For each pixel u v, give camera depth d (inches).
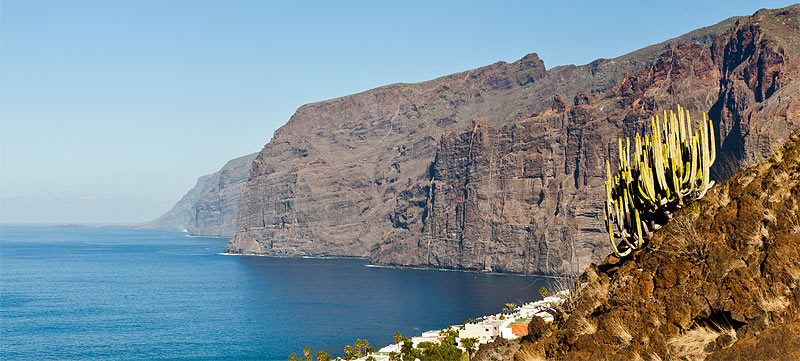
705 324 470.3
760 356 406.3
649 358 480.7
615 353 511.5
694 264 506.9
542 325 652.1
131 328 7377.0
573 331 568.7
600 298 585.9
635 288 537.0
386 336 6840.6
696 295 480.7
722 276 473.4
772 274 437.4
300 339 6697.8
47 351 5964.6
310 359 4889.3
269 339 6697.8
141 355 5802.2
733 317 446.3
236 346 6284.5
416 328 7372.1
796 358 391.2
